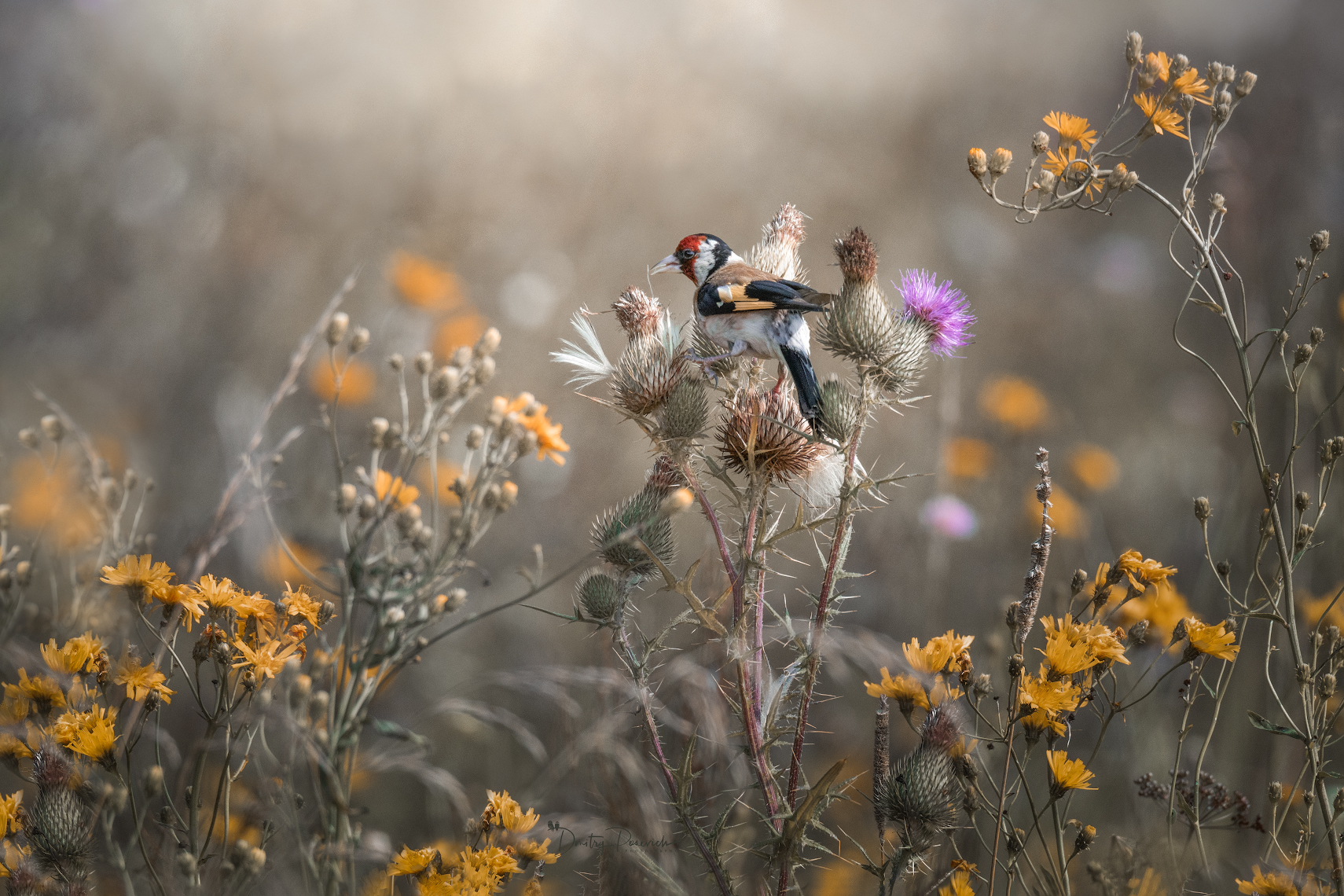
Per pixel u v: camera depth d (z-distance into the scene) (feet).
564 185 59.52
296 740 16.11
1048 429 50.98
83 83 61.05
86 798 16.75
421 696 33.19
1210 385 51.01
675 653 27.17
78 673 18.24
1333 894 18.90
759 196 61.05
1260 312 36.55
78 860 16.44
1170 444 49.44
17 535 27.25
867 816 27.40
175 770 19.99
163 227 55.52
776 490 23.07
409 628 18.48
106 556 22.81
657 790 23.45
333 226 56.75
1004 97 68.90
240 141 59.36
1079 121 22.15
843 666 19.95
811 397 22.50
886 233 61.82
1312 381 27.89
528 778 28.45
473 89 61.46
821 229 61.93
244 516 22.79
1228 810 21.77
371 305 53.67
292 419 46.14
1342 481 28.48
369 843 17.63
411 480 40.86
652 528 21.57
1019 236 63.46
